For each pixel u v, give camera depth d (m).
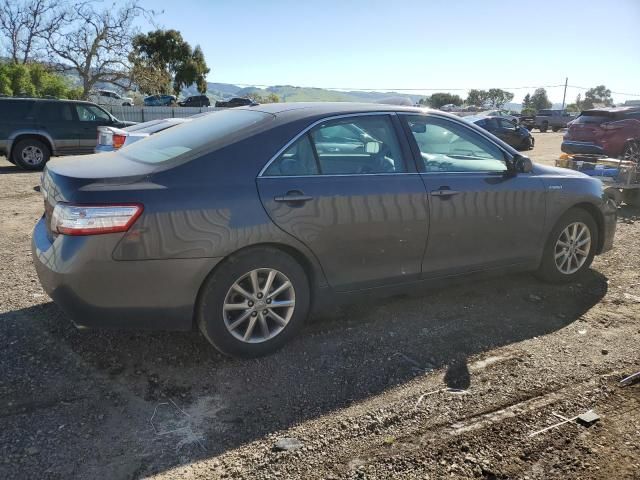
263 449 2.67
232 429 2.82
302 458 2.61
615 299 4.67
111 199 2.98
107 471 2.49
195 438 2.74
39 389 3.10
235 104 39.88
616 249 6.24
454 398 3.12
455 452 2.66
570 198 4.68
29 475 2.43
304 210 3.43
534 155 18.89
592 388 3.24
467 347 3.75
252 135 3.45
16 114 13.07
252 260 3.34
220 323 3.32
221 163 3.30
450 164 4.15
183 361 3.46
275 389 3.19
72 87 30.30
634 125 13.06
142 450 2.63
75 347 3.58
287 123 3.57
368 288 3.82
